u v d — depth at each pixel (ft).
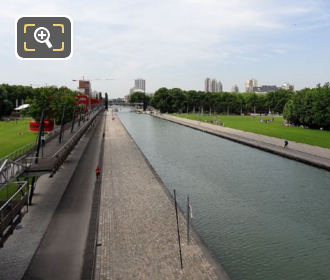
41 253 77.10
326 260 84.02
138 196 122.52
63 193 122.62
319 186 145.69
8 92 513.45
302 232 99.86
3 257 75.25
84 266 71.51
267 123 458.91
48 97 275.39
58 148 181.27
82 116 421.18
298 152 211.82
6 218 67.92
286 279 76.02
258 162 196.95
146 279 67.51
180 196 133.28
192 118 602.03
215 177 163.43
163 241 85.05
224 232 99.55
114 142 266.57
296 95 405.18
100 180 143.13
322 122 350.84
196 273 69.77
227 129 375.45
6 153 174.91
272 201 126.93
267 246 91.09
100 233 89.66
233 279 75.87
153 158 215.10
